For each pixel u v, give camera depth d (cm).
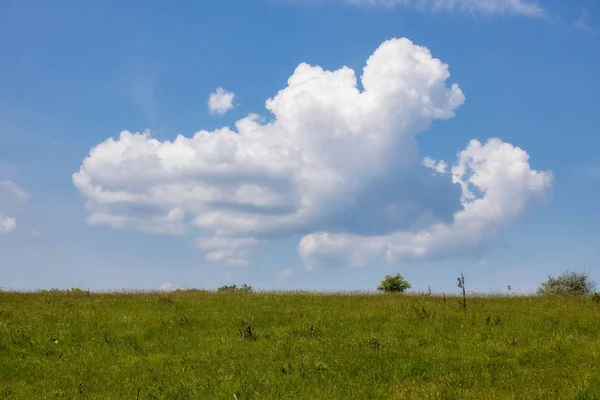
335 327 2133
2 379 1633
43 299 2698
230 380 1545
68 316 2281
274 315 2316
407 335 2006
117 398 1435
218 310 2423
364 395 1403
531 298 2773
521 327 2047
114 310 2408
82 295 2900
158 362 1747
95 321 2200
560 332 1973
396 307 2452
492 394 1352
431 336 1972
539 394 1321
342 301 2662
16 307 2500
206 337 2020
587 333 1970
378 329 2102
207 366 1695
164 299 2641
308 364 1669
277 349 1845
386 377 1552
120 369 1695
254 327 2147
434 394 1374
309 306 2509
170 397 1452
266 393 1448
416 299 2747
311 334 2039
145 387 1530
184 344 1947
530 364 1641
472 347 1838
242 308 2459
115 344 1962
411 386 1440
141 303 2573
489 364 1655
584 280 3403
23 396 1473
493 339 1919
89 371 1688
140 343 1969
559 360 1650
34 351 1894
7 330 2062
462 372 1570
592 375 1443
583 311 2277
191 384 1527
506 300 2697
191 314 2347
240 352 1820
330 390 1439
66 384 1579
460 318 2217
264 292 3062
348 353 1775
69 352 1877
